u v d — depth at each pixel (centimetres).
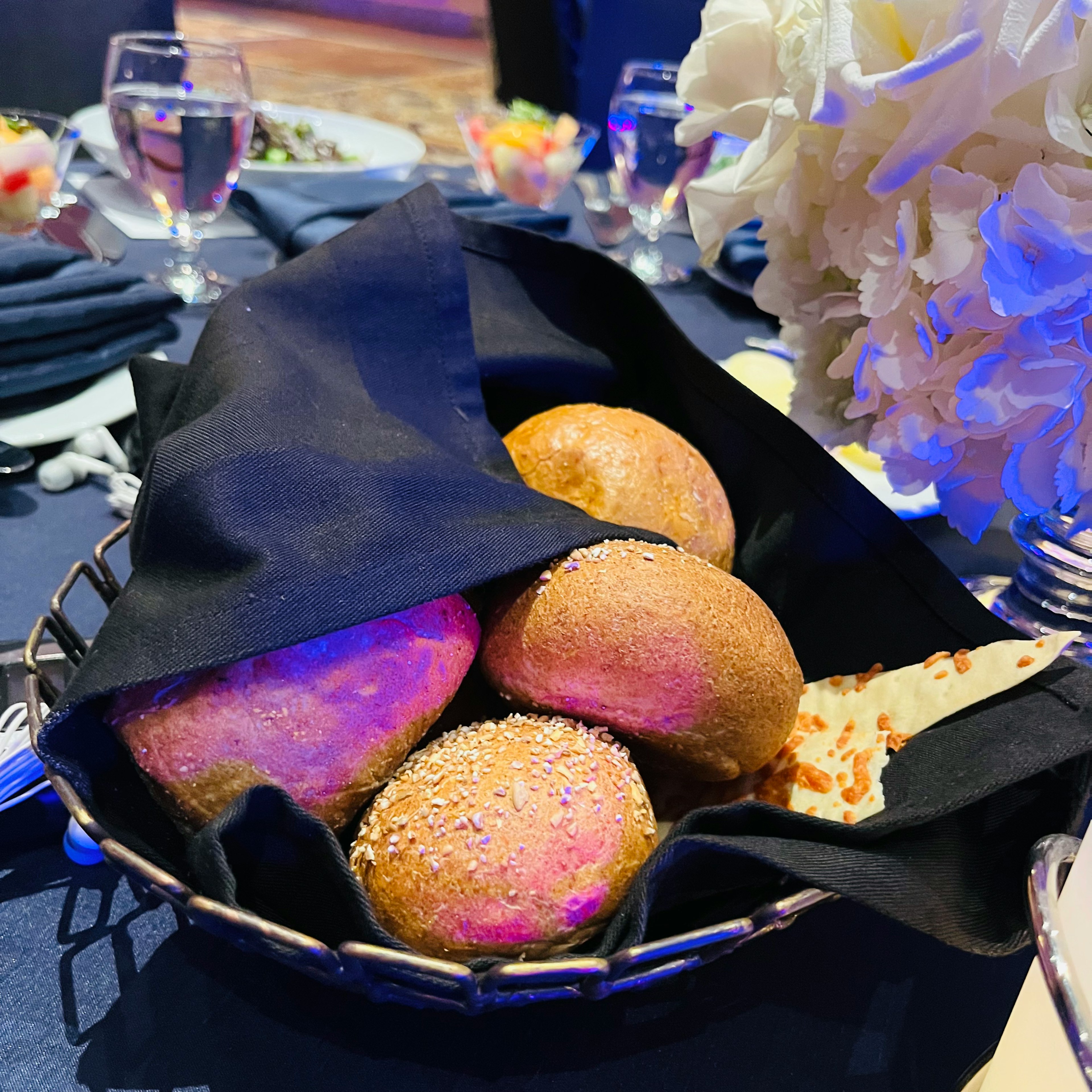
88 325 70
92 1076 35
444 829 36
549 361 60
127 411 69
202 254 105
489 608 45
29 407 68
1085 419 44
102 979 38
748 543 54
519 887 35
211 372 44
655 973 32
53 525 62
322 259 52
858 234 46
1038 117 41
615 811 38
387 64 333
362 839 38
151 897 41
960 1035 40
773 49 54
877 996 41
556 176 116
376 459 43
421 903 36
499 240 62
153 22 159
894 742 42
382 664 39
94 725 37
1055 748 36
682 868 34
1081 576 55
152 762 36
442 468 44
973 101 39
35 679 39
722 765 42
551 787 37
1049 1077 30
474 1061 37
